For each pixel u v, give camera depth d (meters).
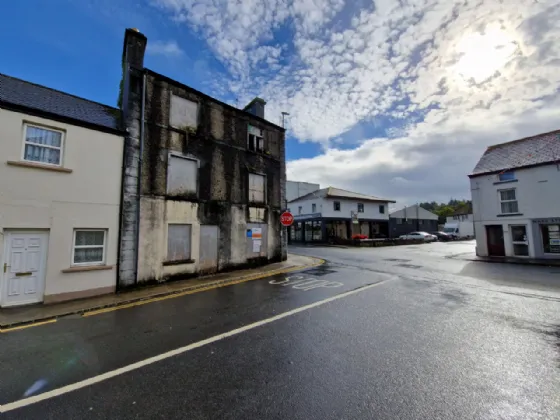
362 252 22.42
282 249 15.60
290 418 2.98
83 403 3.31
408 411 3.06
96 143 8.90
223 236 12.41
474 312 6.40
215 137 12.51
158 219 10.23
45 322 6.23
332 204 33.75
